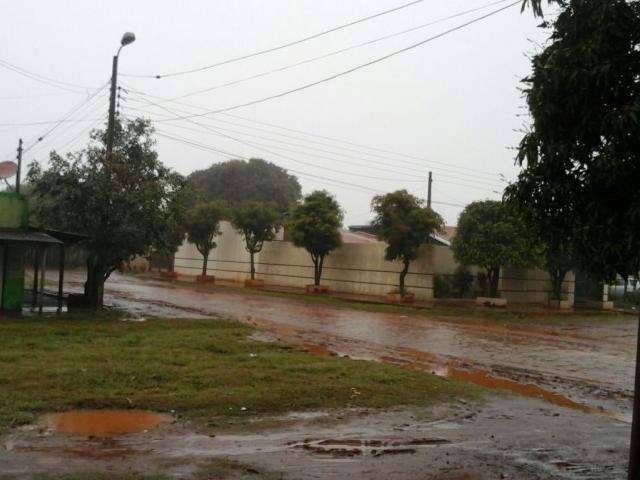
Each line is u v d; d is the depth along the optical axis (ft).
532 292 115.03
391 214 99.81
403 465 21.84
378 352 51.85
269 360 40.55
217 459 21.29
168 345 45.06
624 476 21.89
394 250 100.99
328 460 22.00
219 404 28.66
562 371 47.47
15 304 63.16
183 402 28.55
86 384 30.96
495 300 100.27
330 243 114.73
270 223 128.26
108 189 65.31
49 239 59.93
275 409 28.73
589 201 18.54
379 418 28.45
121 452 21.62
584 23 18.24
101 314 64.80
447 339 62.28
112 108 70.74
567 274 116.16
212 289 116.47
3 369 33.76
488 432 27.22
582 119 18.17
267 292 114.01
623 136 17.11
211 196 222.69
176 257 166.71
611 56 17.83
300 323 69.10
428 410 30.63
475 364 48.44
